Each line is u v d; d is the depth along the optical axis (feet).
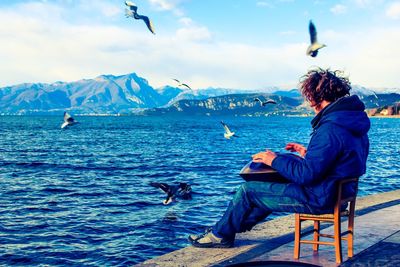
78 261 34.86
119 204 57.47
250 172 15.79
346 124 13.84
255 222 17.10
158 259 16.51
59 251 37.27
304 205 14.79
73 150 158.10
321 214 15.02
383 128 416.46
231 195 63.46
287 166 14.42
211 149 168.25
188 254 17.01
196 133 319.06
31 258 35.65
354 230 19.69
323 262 15.35
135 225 45.60
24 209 54.44
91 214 51.34
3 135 263.70
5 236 41.81
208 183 77.00
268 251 16.93
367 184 75.87
